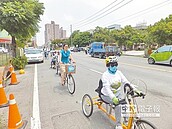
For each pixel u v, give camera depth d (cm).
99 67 1644
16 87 877
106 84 388
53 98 681
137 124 329
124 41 5669
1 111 553
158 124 451
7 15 1328
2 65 1758
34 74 1285
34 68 1652
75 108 573
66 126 450
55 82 980
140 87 404
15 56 1719
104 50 3103
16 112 443
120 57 3216
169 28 2775
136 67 1608
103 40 6359
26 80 1055
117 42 5741
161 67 1616
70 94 733
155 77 1080
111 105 412
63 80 839
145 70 1401
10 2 1444
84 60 2508
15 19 1345
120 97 405
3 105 590
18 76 1203
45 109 568
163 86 842
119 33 5681
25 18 1389
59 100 656
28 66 1827
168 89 786
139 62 2155
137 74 1202
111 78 394
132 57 3231
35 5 1700
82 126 448
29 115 523
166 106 570
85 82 966
